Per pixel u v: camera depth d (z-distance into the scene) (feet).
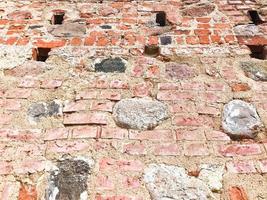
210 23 8.46
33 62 7.46
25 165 5.60
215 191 5.28
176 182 5.38
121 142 5.91
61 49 7.74
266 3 8.98
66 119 6.28
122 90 6.82
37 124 6.22
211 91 6.80
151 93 6.75
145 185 5.35
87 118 6.28
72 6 9.06
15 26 8.43
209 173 5.50
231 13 8.73
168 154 5.74
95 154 5.75
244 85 6.92
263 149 5.84
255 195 5.24
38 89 6.85
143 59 7.55
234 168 5.55
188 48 7.75
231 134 6.05
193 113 6.39
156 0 9.20
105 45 7.84
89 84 6.95
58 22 8.91
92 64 7.41
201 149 5.82
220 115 6.35
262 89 6.84
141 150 5.79
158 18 8.73
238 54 7.61
